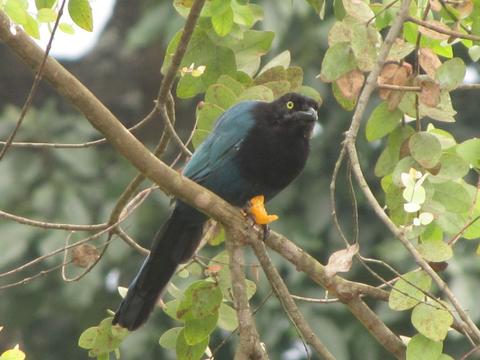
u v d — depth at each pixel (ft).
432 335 30.09
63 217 65.41
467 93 69.56
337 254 30.09
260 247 32.27
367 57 32.45
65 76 30.40
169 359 63.98
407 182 30.73
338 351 60.59
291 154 37.50
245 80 36.99
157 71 81.92
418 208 30.42
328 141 64.90
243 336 30.76
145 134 81.15
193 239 36.68
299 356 63.98
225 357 66.39
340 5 36.27
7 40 29.99
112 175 69.15
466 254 58.70
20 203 66.18
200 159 37.52
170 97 34.55
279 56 37.52
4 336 71.97
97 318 68.59
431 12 36.35
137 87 82.79
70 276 66.18
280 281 32.17
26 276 67.72
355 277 63.21
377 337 33.58
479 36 34.30
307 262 33.99
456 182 33.42
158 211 67.00
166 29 65.77
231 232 32.32
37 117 69.15
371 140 35.27
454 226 33.71
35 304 68.33
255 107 37.99
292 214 64.85
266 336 60.75
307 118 37.29
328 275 29.78
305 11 62.54
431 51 34.40
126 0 83.66
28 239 64.69
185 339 32.96
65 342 74.33
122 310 35.42
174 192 32.01
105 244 34.76
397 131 35.22
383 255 61.62
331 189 30.66
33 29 33.24
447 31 32.09
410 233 31.81
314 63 64.08
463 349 60.08
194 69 35.55
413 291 30.37
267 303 61.11
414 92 34.01
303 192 64.95
